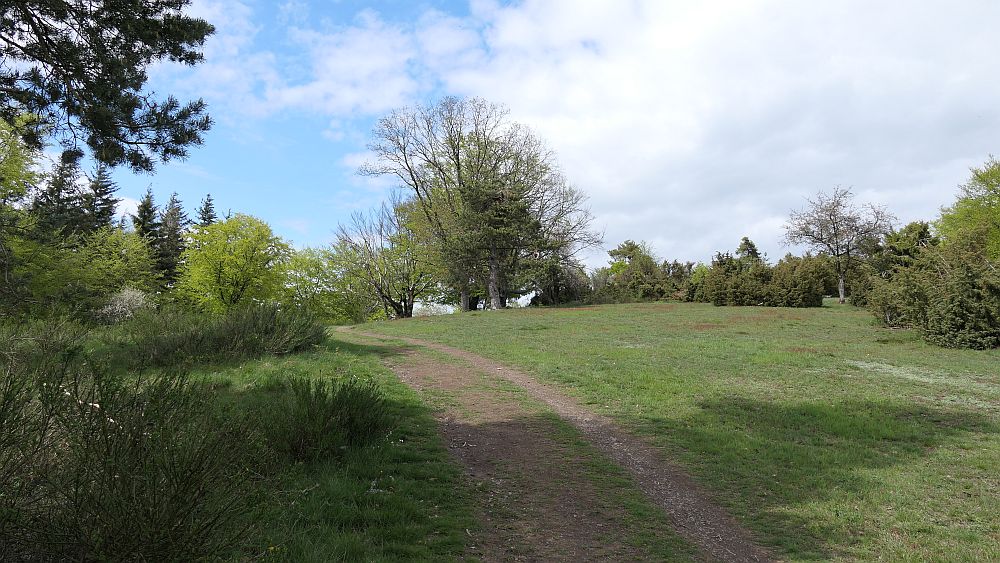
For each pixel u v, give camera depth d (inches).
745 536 222.4
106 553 126.6
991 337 737.6
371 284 1817.2
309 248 2010.3
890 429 367.2
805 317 1232.2
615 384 509.4
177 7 333.1
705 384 510.0
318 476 245.9
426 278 1876.2
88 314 705.6
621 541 212.4
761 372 569.9
